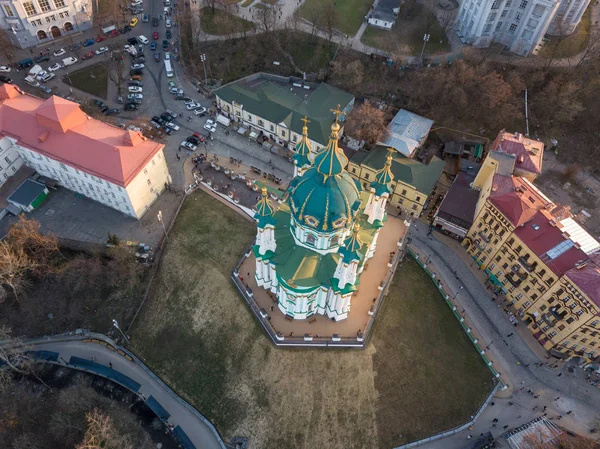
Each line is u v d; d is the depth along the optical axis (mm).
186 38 148625
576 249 85875
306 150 82938
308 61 142250
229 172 117000
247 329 88312
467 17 140500
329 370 84000
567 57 135875
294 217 76000
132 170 98562
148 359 88625
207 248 100625
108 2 160375
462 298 100000
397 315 92250
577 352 89062
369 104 121438
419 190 106938
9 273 86688
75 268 95500
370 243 86000
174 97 136375
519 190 95938
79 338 91812
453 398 85188
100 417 75250
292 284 77750
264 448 78562
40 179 112812
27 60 139375
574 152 127625
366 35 145125
